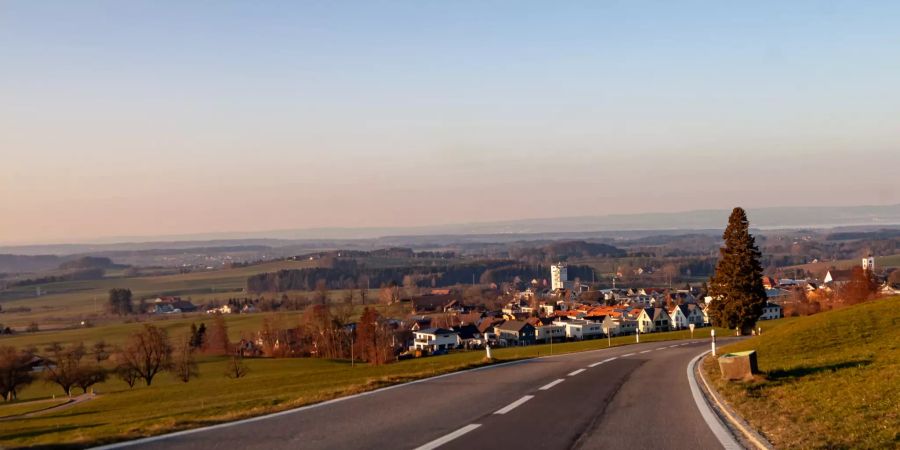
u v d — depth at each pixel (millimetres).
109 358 80375
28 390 77188
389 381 19953
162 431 11398
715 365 23297
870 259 160375
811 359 22500
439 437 10625
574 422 12102
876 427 10898
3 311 157750
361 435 10805
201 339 99625
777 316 121062
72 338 103812
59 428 24531
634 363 27234
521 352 57656
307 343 97812
